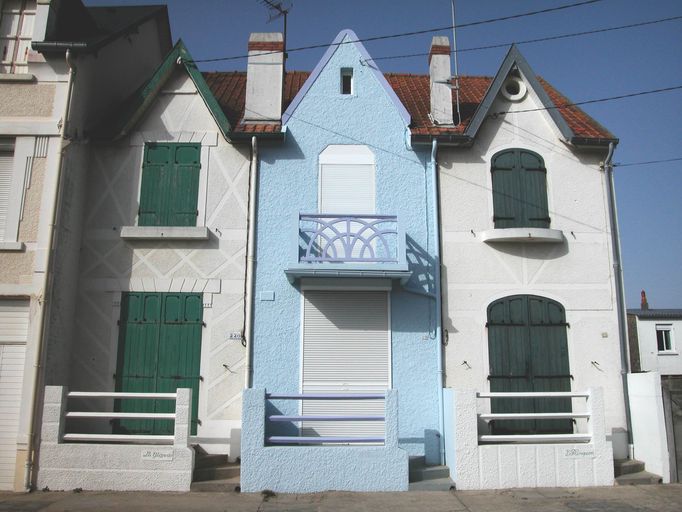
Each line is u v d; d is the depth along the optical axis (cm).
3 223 988
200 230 1052
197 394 1009
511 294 1066
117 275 1052
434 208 1092
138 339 1030
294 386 1019
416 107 1258
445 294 1063
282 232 1077
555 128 1131
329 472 873
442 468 937
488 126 1137
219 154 1105
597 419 910
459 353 1041
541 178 1118
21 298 948
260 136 1088
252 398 886
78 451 879
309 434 998
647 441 966
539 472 890
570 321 1059
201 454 966
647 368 2642
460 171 1116
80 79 1045
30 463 876
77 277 1048
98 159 1098
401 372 1032
